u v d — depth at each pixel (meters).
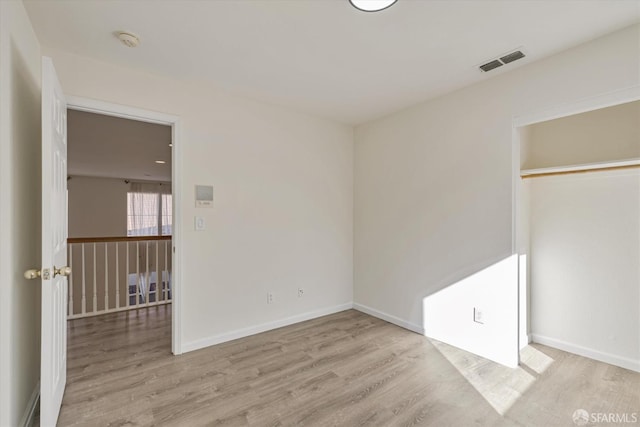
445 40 2.06
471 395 2.06
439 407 1.93
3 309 1.38
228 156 2.96
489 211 2.60
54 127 1.70
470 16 1.81
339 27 1.92
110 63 2.36
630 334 2.37
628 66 1.92
